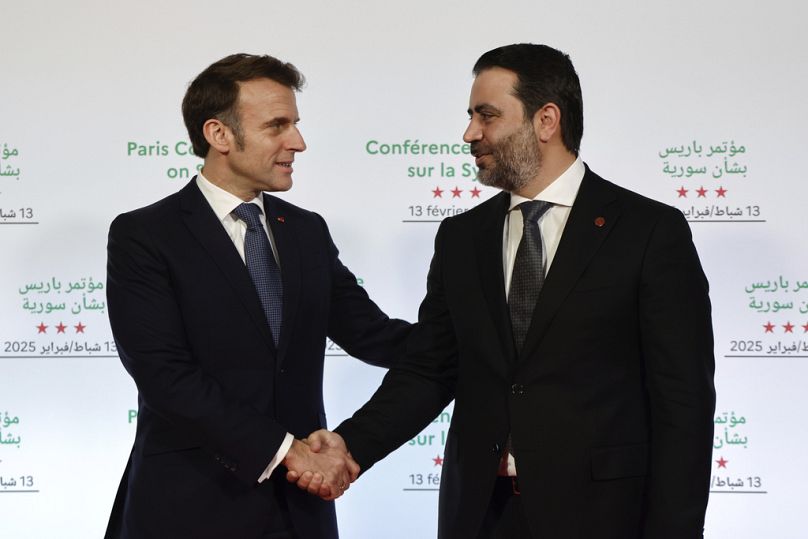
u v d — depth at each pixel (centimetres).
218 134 239
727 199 356
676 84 358
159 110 364
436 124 363
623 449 209
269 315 237
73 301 362
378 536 362
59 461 361
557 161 223
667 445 203
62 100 364
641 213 215
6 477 360
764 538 351
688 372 204
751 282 354
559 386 211
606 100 359
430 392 247
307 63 364
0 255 363
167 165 364
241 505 229
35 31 365
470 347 222
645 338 210
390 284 362
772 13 356
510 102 221
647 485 210
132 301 231
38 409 361
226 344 232
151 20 365
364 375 365
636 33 359
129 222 238
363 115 363
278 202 256
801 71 354
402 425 245
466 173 362
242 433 224
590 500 207
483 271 224
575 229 216
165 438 233
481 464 216
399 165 363
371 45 363
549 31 361
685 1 358
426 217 363
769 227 354
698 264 214
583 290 211
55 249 363
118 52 365
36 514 360
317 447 232
